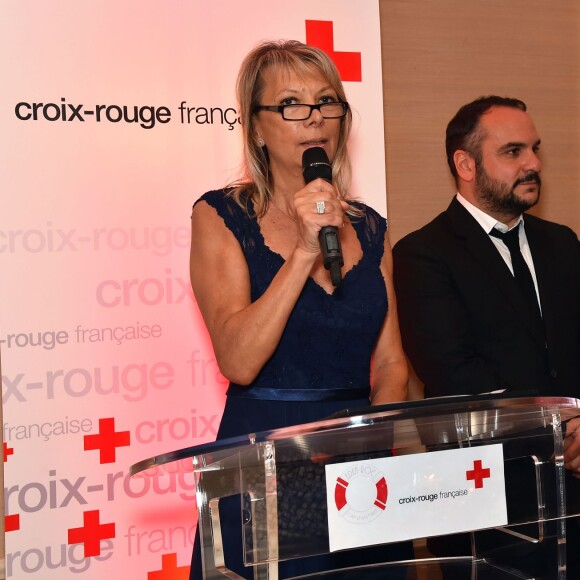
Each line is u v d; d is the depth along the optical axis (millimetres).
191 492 2600
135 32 2498
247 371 1878
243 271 2012
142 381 2539
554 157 3348
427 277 2596
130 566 2535
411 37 3143
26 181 2404
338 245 1780
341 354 1998
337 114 2113
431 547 2258
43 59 2408
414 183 3166
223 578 1326
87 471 2488
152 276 2541
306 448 1312
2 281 2395
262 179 2084
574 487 1609
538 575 1475
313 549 1307
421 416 1262
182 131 2551
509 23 3262
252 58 2137
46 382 2441
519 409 1367
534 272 2678
